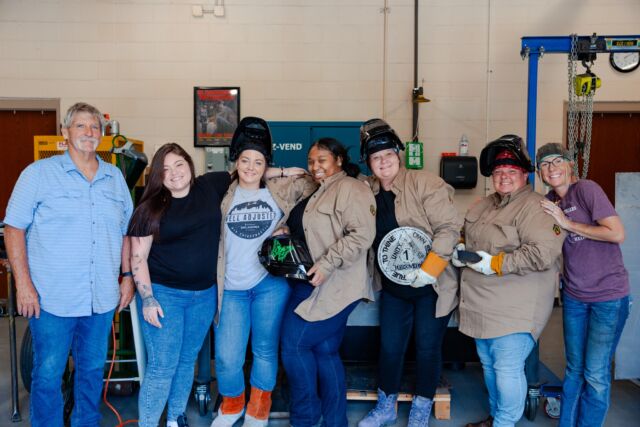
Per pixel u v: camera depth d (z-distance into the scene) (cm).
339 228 237
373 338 303
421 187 245
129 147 283
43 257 215
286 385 302
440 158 548
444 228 239
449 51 543
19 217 211
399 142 246
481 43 543
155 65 537
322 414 252
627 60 544
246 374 316
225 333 255
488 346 245
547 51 316
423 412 257
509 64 543
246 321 258
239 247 248
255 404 263
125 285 244
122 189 238
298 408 245
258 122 247
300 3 539
